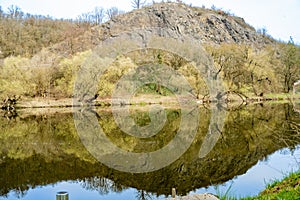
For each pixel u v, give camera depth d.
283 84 40.56
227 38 85.56
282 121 17.47
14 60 34.41
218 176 9.60
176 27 80.62
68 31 72.38
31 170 11.36
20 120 25.81
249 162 10.87
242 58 39.22
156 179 9.77
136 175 10.33
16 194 8.95
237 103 36.66
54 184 9.67
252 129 18.41
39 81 34.88
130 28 76.06
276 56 42.56
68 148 15.38
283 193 5.00
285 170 9.09
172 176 10.01
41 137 18.56
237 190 7.97
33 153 14.38
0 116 28.11
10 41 62.22
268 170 9.51
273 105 32.91
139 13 83.38
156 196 8.27
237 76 39.31
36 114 29.31
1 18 71.50
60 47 58.41
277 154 11.14
